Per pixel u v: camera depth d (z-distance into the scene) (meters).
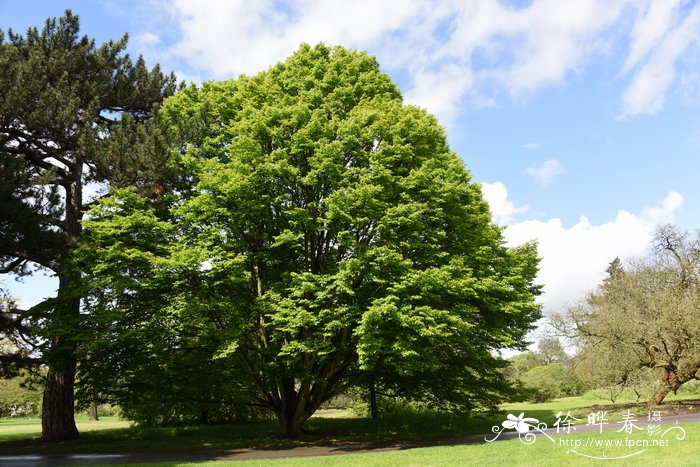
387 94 23.42
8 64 19.81
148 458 17.03
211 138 23.09
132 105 25.48
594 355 27.66
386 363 21.27
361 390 32.78
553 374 50.88
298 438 22.28
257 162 20.17
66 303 21.39
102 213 20.05
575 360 29.64
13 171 17.12
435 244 20.66
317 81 23.06
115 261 20.14
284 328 18.45
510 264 24.27
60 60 23.34
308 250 22.39
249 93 23.00
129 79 25.28
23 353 22.42
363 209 19.53
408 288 18.80
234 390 24.30
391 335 18.70
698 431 15.91
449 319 17.95
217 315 20.52
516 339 24.88
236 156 20.08
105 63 24.91
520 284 23.75
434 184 20.16
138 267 20.16
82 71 24.11
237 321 19.61
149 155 19.83
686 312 26.28
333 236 21.92
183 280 19.89
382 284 20.12
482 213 24.11
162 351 21.03
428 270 18.52
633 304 28.77
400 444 19.44
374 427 26.27
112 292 20.92
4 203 16.41
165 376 22.95
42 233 17.72
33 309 20.84
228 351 18.27
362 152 20.80
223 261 18.91
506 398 26.70
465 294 19.61
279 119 21.31
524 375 50.41
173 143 20.86
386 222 19.25
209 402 24.28
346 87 23.12
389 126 21.19
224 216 20.67
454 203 20.88
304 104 20.95
